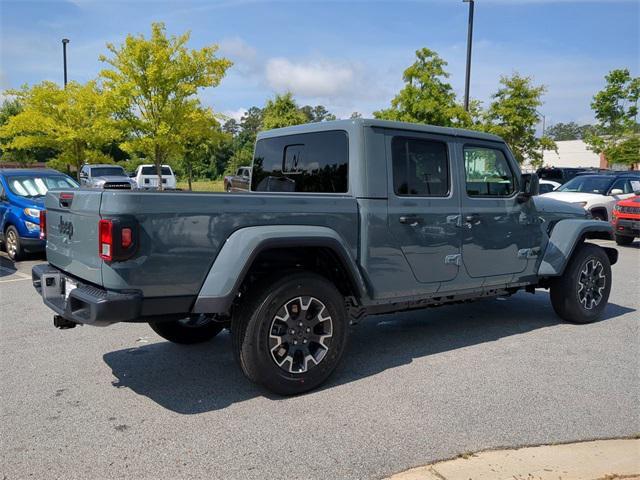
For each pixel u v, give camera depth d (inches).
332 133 190.4
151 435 142.4
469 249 208.4
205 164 2074.3
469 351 211.0
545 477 121.0
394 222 185.6
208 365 195.3
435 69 760.3
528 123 842.8
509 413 154.9
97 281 146.9
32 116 820.6
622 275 377.7
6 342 220.5
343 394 168.7
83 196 151.6
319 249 173.2
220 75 735.1
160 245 144.9
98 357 203.5
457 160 205.9
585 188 617.0
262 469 125.9
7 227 429.1
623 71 1186.6
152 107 721.0
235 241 153.9
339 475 123.3
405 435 141.8
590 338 228.2
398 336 231.9
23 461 129.3
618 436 141.6
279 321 161.9
